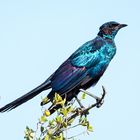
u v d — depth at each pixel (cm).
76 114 932
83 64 1438
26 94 1203
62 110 842
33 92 1233
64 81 1359
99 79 1486
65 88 1349
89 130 855
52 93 1332
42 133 788
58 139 775
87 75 1429
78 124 859
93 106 1076
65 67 1420
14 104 1170
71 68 1418
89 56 1469
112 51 1534
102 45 1527
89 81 1447
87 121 861
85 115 1067
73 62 1439
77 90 1373
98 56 1484
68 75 1385
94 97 1345
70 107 860
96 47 1509
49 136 776
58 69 1415
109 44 1545
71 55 1486
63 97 1341
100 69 1472
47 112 814
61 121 803
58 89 1335
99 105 1134
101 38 1563
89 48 1501
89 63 1449
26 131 777
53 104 882
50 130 794
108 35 1564
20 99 1177
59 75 1374
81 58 1457
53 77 1361
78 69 1423
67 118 850
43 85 1308
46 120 794
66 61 1451
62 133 783
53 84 1334
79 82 1388
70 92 1355
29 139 774
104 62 1491
